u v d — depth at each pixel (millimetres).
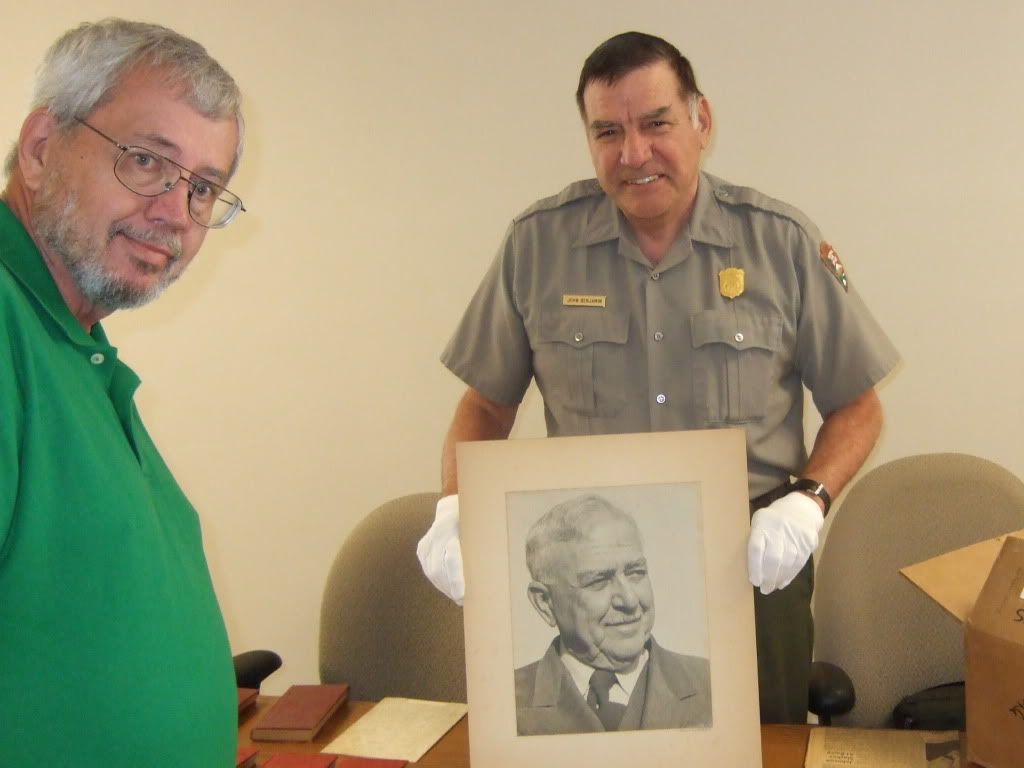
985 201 2199
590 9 2357
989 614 1087
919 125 2217
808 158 2285
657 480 1104
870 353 1532
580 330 1578
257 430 2645
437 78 2463
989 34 2156
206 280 2625
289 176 2566
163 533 1007
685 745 1089
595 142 1447
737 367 1525
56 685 861
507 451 1105
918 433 2295
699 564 1103
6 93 2604
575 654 1100
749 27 2279
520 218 1662
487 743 1092
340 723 1507
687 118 1436
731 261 1551
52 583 868
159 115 982
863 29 2223
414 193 2506
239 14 2545
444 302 2512
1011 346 2217
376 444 2584
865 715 1707
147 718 913
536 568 1104
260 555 2676
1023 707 1063
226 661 1073
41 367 889
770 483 1547
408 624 1881
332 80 2521
